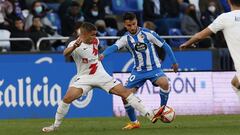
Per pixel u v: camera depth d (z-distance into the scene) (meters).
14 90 56.97
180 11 74.25
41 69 57.34
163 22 70.69
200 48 64.12
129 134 38.97
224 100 60.69
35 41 64.62
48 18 71.12
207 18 72.06
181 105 59.62
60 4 72.94
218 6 74.12
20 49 63.56
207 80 60.31
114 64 61.47
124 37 43.78
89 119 54.53
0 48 64.38
